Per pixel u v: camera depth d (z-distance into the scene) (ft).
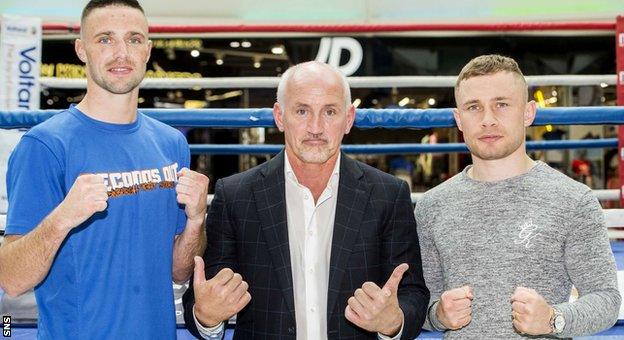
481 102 4.99
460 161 21.84
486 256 4.84
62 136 4.57
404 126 7.09
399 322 4.51
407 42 19.97
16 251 4.19
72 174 4.53
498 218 4.90
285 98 4.91
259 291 4.93
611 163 19.61
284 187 5.10
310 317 4.90
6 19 10.61
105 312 4.50
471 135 5.08
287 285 4.85
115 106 4.78
